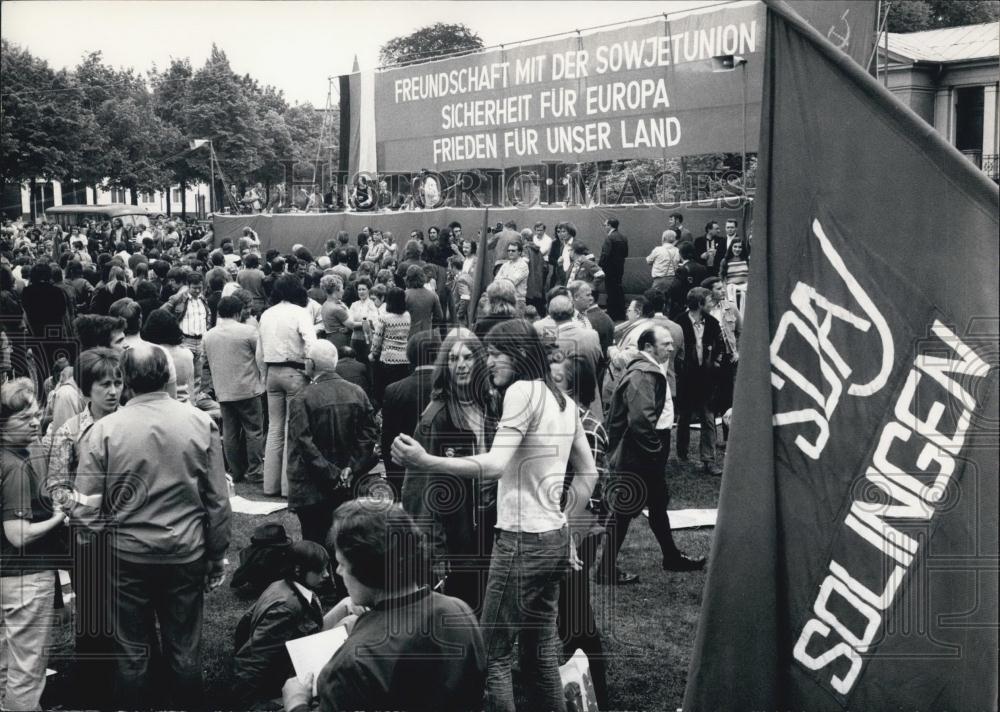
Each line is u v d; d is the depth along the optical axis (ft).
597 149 50.65
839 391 9.86
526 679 13.64
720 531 10.18
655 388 20.49
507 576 13.29
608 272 49.39
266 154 112.68
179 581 14.43
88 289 42.55
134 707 14.30
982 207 9.30
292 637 14.92
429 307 30.35
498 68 55.83
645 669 16.34
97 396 15.71
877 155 9.69
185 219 118.93
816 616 9.99
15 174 89.86
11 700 14.17
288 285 27.32
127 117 100.94
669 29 46.68
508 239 45.27
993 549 9.39
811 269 9.97
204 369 33.24
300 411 19.21
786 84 10.03
